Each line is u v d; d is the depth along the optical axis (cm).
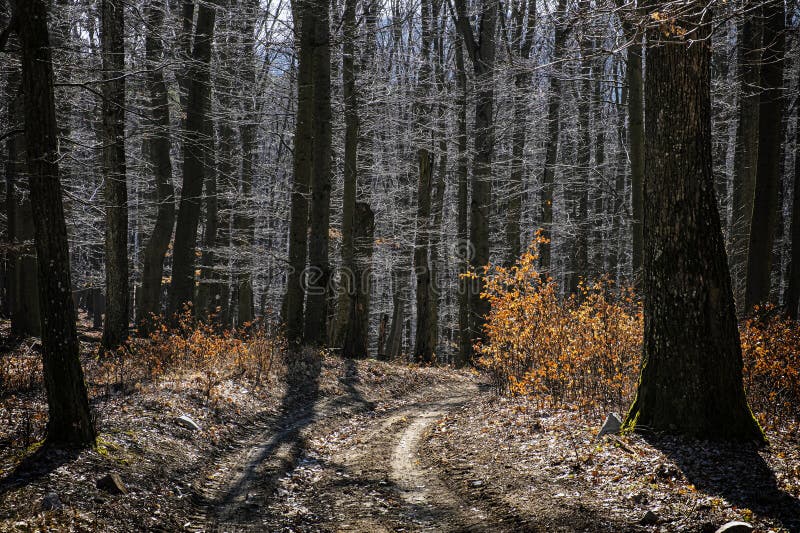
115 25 1269
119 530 504
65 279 646
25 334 1584
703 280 701
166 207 1839
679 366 710
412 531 535
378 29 1917
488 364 1291
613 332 1023
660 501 535
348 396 1272
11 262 1736
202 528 550
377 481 695
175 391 984
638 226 1391
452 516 566
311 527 554
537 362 1097
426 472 732
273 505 618
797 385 839
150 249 1853
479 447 823
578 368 1048
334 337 2095
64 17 1353
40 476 559
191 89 1545
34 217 631
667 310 721
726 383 697
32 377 1006
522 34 2080
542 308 1108
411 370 1698
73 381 649
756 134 1488
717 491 544
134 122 1644
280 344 1553
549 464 688
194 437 805
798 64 1609
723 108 1880
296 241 1642
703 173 704
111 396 930
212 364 1265
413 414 1190
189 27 1532
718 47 1712
